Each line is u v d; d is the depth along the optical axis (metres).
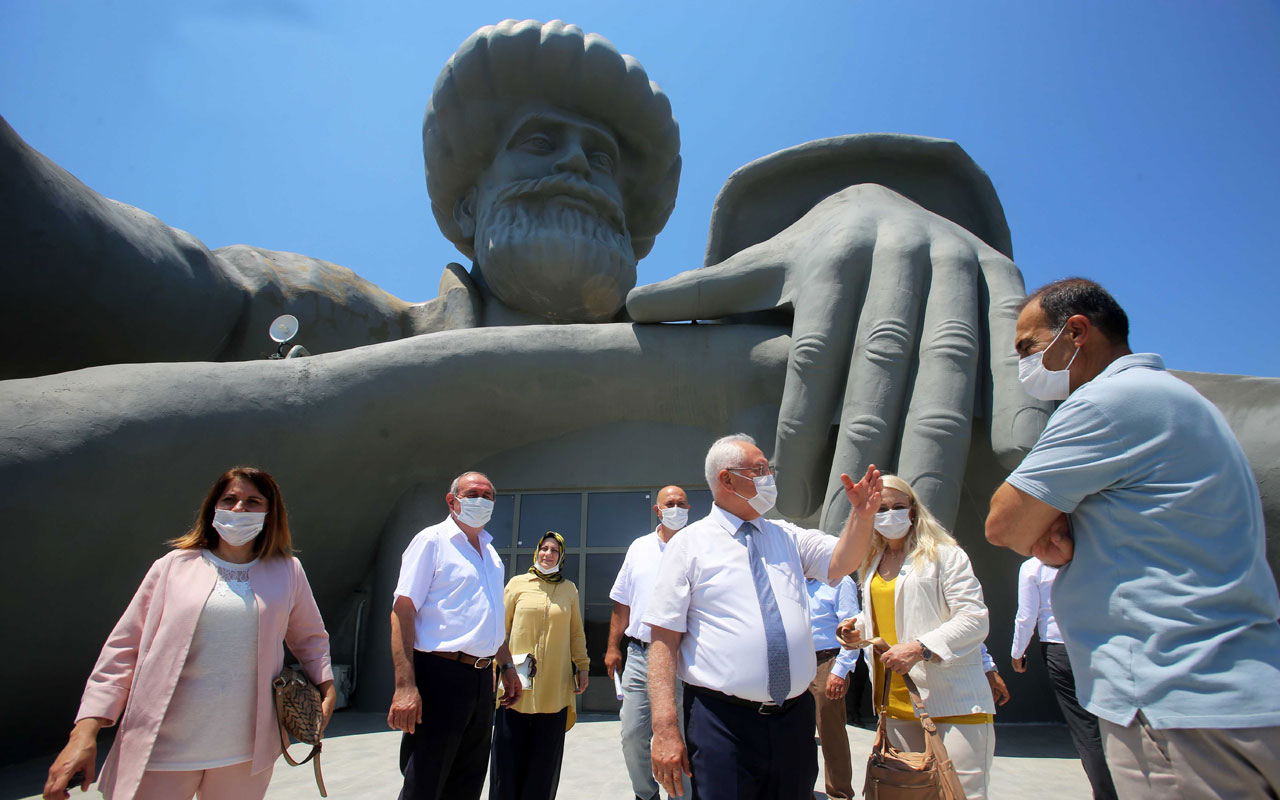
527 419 9.48
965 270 8.13
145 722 2.47
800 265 9.06
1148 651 1.80
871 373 7.76
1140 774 1.81
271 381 8.70
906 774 2.64
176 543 2.86
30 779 6.04
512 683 3.96
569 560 9.23
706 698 2.51
